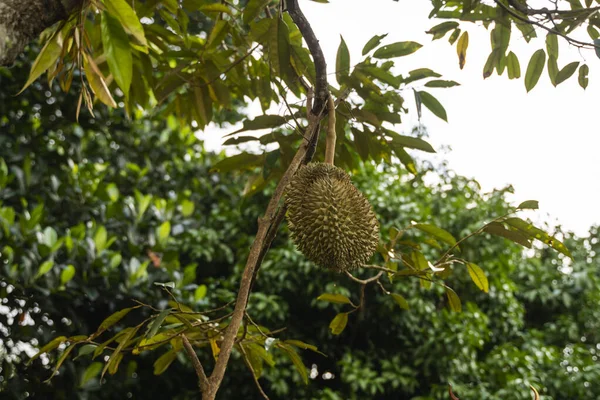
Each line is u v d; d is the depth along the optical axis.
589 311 8.77
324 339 7.56
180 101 3.19
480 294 7.75
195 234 7.60
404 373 7.18
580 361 7.84
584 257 9.55
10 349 5.45
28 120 6.72
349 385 7.18
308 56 2.29
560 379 7.76
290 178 1.87
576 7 2.67
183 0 2.62
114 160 7.92
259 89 2.95
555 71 2.72
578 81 2.58
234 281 7.56
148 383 6.99
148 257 6.16
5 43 1.55
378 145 2.62
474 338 7.04
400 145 2.58
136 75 2.84
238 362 6.76
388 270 2.09
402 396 7.73
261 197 7.80
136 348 1.96
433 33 2.78
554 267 9.38
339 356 7.61
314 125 2.03
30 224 5.00
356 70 2.29
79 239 5.41
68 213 6.26
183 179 8.20
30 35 1.63
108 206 5.79
